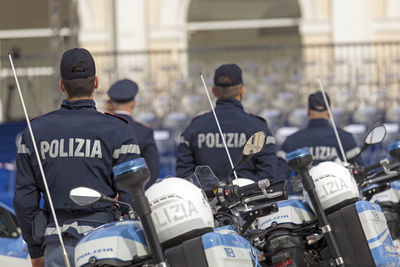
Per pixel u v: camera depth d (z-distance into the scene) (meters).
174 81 34.44
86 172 7.11
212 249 6.07
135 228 6.27
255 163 9.99
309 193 7.79
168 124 28.61
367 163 26.23
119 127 7.25
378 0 39.84
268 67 38.00
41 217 7.17
